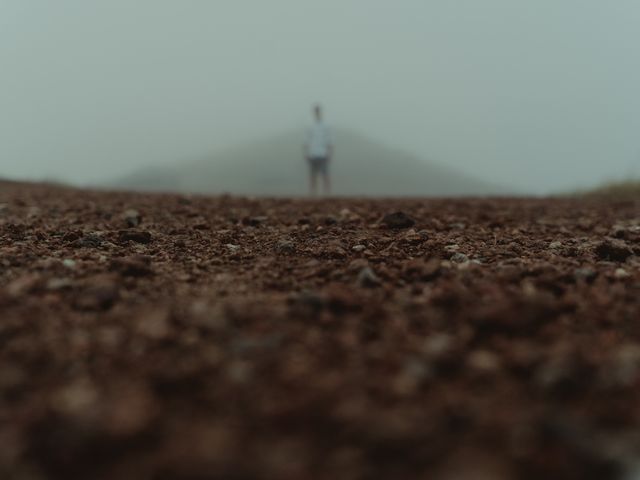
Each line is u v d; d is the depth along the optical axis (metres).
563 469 0.86
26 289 1.70
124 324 1.44
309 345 1.33
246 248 2.77
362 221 4.01
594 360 1.23
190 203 5.80
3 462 0.86
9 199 5.86
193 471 0.84
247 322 1.48
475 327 1.42
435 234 3.29
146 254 2.56
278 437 0.94
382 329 1.46
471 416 1.01
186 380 1.13
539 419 0.99
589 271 2.02
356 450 0.90
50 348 1.28
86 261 2.23
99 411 1.00
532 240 3.13
